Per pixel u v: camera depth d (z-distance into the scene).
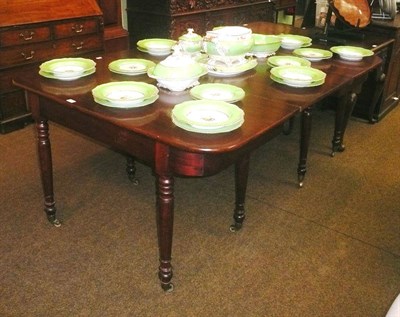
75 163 2.65
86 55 3.30
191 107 1.42
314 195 2.38
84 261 1.81
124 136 1.48
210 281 1.73
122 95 1.54
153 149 1.40
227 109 1.41
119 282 1.71
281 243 1.97
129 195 2.32
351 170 2.67
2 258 1.81
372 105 3.29
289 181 2.52
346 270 1.81
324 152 2.89
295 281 1.74
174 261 1.83
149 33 3.78
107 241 1.94
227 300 1.64
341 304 1.63
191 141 1.27
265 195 2.37
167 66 1.62
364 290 1.70
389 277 1.78
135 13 3.80
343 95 2.43
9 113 2.98
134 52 2.20
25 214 2.12
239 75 1.89
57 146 2.85
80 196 2.29
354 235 2.04
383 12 3.19
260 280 1.74
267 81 1.82
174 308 1.59
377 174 2.63
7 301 1.60
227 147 1.24
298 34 2.76
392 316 1.11
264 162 2.74
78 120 1.62
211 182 2.48
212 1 3.89
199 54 2.04
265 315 1.57
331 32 2.75
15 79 1.76
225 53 1.86
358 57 2.14
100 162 2.67
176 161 1.36
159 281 1.71
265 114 1.47
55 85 1.69
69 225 2.05
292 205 2.28
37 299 1.61
